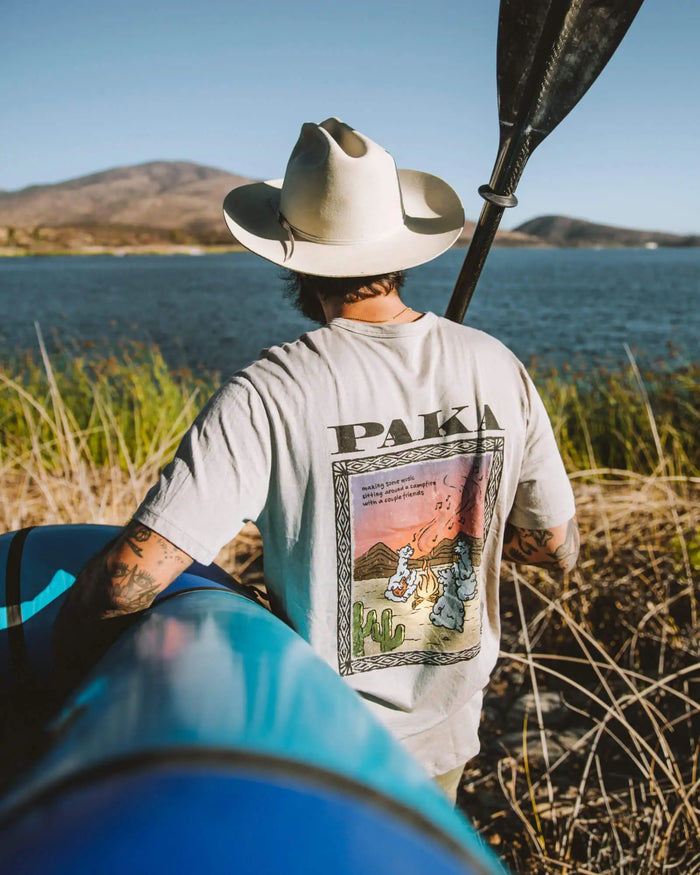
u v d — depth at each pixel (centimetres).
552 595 320
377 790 62
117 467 485
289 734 67
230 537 114
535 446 133
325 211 129
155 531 109
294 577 119
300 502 115
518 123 146
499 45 151
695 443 505
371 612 121
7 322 2748
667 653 292
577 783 234
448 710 130
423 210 156
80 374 679
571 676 292
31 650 153
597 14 139
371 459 115
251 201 151
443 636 127
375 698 125
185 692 75
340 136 140
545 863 191
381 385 117
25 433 555
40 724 150
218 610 110
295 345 119
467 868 59
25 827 55
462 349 124
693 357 1460
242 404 113
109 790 57
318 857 55
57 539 164
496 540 132
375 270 126
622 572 331
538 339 2177
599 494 373
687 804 195
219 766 60
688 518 347
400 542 120
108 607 113
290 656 92
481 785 237
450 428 120
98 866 51
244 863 53
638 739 211
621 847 198
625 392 585
